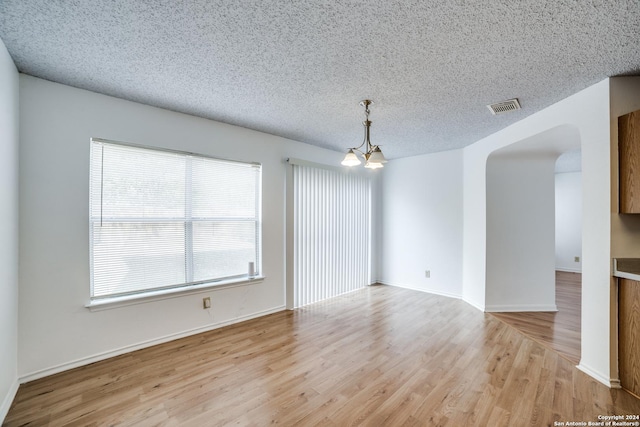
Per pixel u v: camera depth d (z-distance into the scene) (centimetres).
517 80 232
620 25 164
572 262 670
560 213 686
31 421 180
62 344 238
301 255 421
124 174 273
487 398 204
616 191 221
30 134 226
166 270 298
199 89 252
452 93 257
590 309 236
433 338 306
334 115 314
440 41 181
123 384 220
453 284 465
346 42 183
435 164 485
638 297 207
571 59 200
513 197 395
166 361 255
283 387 217
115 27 170
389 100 273
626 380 213
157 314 290
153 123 288
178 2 149
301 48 190
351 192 505
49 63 210
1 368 182
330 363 253
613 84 223
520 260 396
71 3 149
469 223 434
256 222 376
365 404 197
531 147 351
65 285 240
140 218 282
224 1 148
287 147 408
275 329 331
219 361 256
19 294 219
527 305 396
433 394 208
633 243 220
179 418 183
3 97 185
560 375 234
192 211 317
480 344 292
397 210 535
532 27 167
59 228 238
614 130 222
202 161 325
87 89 251
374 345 289
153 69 219
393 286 536
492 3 147
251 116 319
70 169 243
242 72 223
